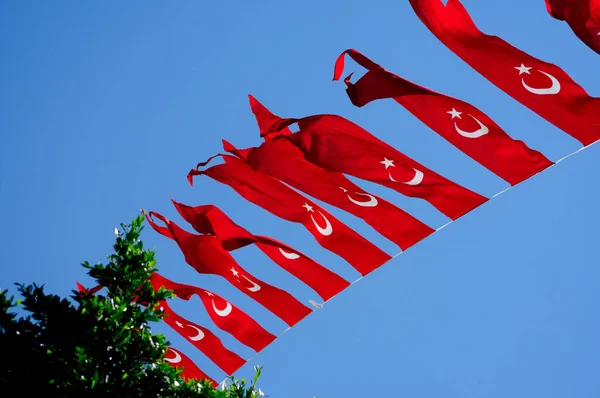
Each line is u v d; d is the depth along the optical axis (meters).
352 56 10.29
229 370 12.96
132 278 11.39
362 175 10.68
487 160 10.02
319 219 11.67
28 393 9.70
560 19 9.48
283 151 11.23
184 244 12.43
